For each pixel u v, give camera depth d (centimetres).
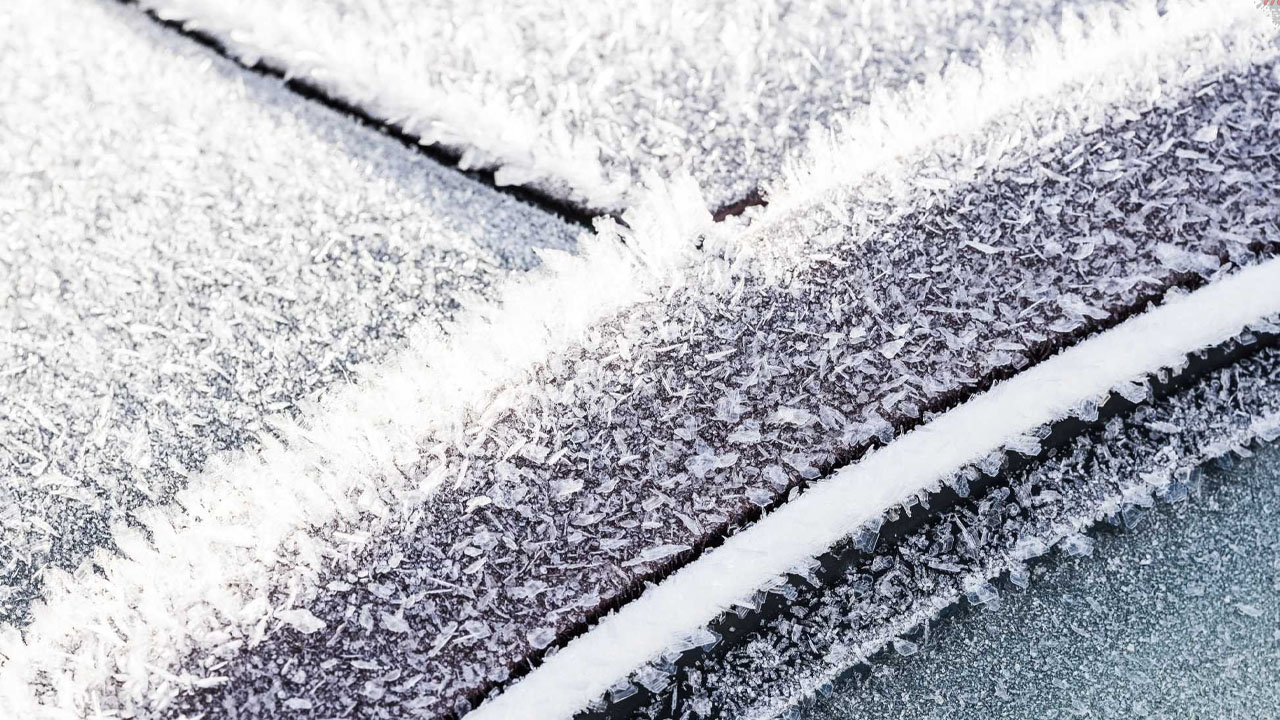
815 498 49
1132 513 49
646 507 49
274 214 52
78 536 50
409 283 52
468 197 52
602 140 52
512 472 49
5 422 51
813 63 53
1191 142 50
